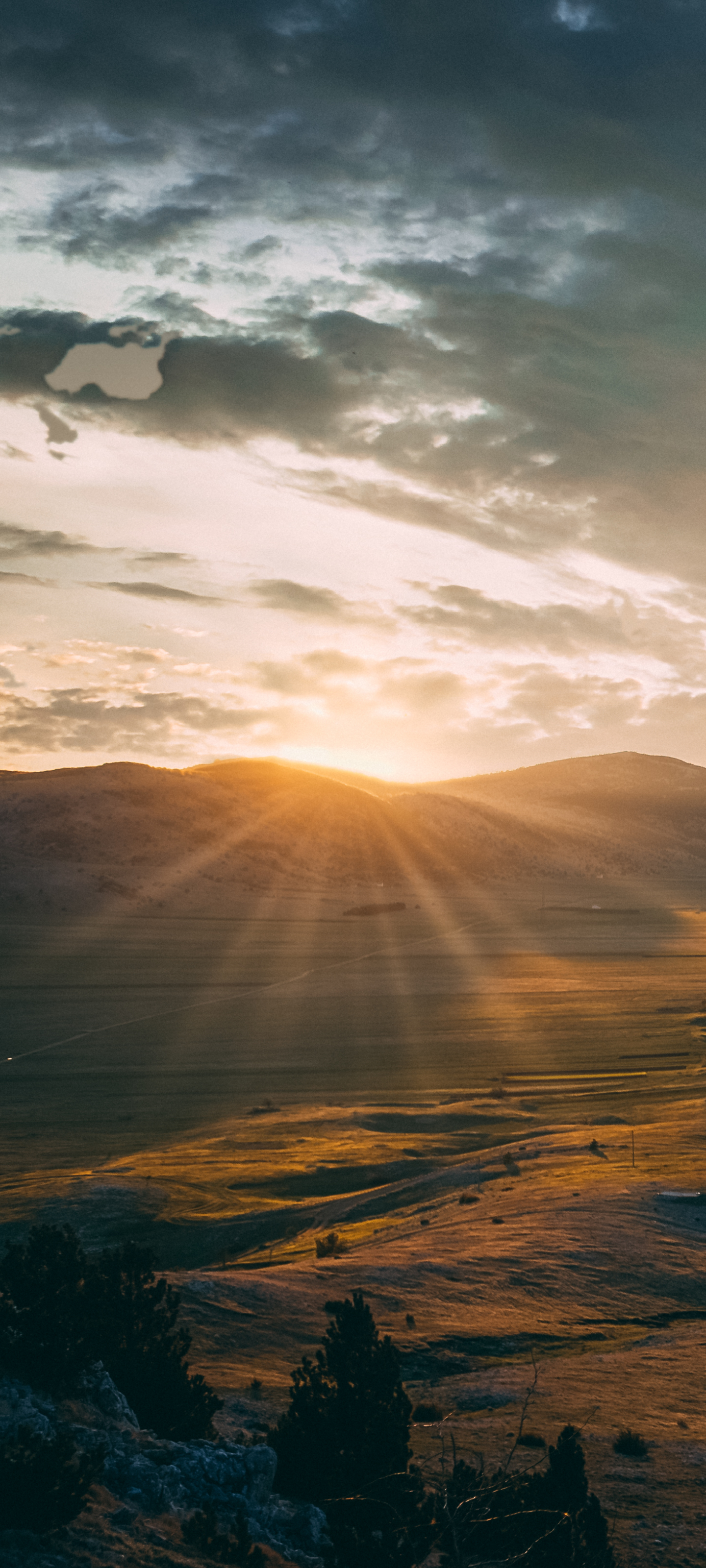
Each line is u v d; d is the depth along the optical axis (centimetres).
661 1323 4050
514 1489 1482
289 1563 1371
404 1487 1582
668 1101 10194
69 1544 1189
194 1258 5731
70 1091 10500
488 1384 3167
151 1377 1948
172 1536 1314
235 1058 12131
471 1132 9056
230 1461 1636
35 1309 1866
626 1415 2858
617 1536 1994
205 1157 8012
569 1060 12350
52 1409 1688
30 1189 7012
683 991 17012
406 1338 3650
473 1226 5462
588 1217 5500
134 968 17750
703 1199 5875
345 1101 10362
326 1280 4316
